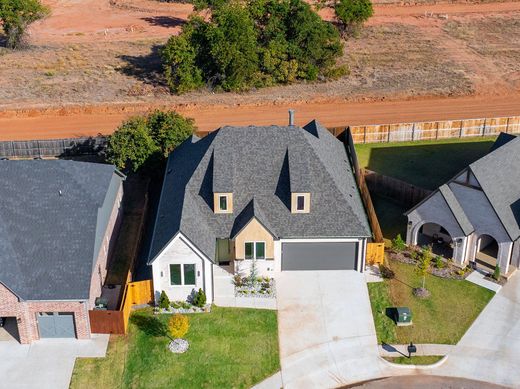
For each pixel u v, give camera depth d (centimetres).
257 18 8906
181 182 4897
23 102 7912
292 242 4606
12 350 4006
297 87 8600
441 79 8781
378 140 6800
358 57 9638
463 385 3800
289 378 3841
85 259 4078
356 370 3906
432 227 5075
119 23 11488
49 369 3869
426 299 4478
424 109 7862
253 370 3891
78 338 4094
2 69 9006
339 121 7531
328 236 4547
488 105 7988
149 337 4122
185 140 5647
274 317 4303
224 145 4853
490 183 4647
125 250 5031
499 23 11338
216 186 4569
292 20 8681
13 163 4494
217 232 4569
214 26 8325
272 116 7675
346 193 4803
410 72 9044
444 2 12738
